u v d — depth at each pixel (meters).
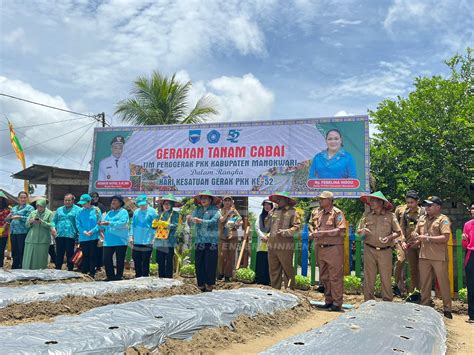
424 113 13.09
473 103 12.84
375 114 13.94
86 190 17.44
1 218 10.58
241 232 10.41
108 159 12.65
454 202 14.20
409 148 12.95
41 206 9.67
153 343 4.45
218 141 11.70
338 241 7.96
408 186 12.36
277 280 8.70
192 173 11.86
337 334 4.43
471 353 5.19
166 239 9.44
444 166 12.58
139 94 18.25
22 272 8.30
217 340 5.09
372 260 7.76
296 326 6.48
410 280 8.54
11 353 3.39
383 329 4.73
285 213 8.62
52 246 11.38
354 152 10.50
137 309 5.29
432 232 7.52
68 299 6.56
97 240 9.96
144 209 9.80
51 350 3.57
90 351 3.77
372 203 7.80
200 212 9.05
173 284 8.29
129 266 12.30
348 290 9.88
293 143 11.02
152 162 12.26
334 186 10.57
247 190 11.30
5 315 5.69
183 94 18.41
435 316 5.78
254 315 6.16
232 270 10.35
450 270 9.45
